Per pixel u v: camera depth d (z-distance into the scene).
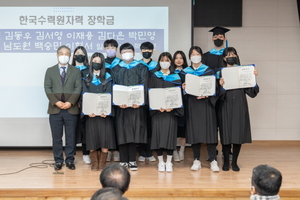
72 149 3.93
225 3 5.21
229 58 3.77
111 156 4.50
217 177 3.57
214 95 3.73
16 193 3.16
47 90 3.82
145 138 3.88
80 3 4.75
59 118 3.85
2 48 4.74
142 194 3.17
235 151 3.83
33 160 4.33
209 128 3.79
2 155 4.62
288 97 5.35
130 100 3.70
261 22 5.29
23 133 4.83
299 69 5.32
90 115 3.72
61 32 4.76
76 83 3.86
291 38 5.32
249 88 3.74
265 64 5.32
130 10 4.76
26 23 4.74
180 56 3.94
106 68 4.09
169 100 3.69
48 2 4.74
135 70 3.89
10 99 4.77
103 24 4.77
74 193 3.17
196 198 3.19
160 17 4.77
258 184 1.92
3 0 4.72
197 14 5.21
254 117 5.38
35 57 4.75
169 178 3.54
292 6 5.30
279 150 4.99
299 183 3.37
